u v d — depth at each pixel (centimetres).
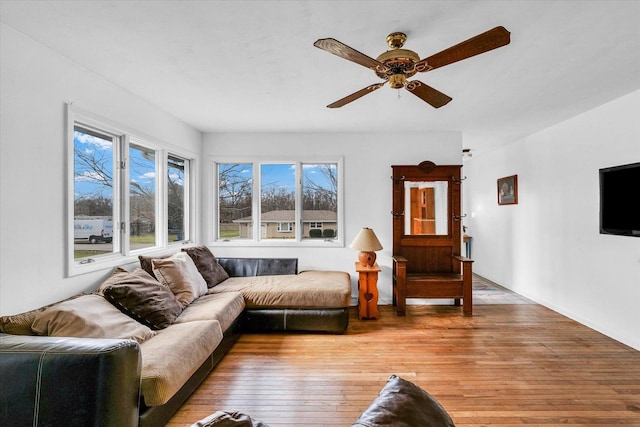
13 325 174
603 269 327
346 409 208
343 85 279
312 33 196
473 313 396
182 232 416
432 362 270
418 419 94
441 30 192
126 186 291
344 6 169
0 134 183
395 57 172
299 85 279
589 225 346
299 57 228
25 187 197
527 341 311
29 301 200
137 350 148
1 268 184
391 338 321
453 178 430
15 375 133
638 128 289
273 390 229
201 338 218
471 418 198
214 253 447
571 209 372
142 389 163
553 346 299
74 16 178
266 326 335
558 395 221
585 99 312
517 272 488
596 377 244
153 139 329
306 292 333
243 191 457
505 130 429
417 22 183
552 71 250
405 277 389
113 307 215
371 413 94
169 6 170
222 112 354
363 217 443
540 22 184
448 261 434
